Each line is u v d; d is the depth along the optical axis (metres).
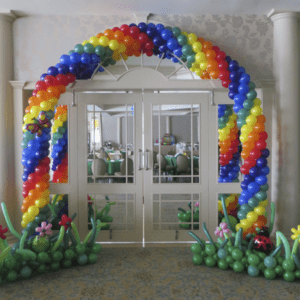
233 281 2.88
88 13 3.84
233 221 3.91
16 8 3.68
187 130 3.98
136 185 3.98
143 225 4.09
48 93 3.31
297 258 2.87
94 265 3.26
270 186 3.95
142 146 4.04
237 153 4.08
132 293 2.65
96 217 4.03
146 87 3.78
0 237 2.95
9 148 3.81
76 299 2.55
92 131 3.97
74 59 3.36
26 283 2.84
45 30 3.88
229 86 3.50
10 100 3.81
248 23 3.94
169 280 2.90
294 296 2.60
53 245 3.15
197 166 4.02
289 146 3.82
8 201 3.82
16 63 3.87
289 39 3.80
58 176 4.03
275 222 3.92
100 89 3.78
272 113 3.91
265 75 3.95
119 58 3.76
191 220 4.02
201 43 3.68
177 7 3.70
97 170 3.98
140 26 3.58
